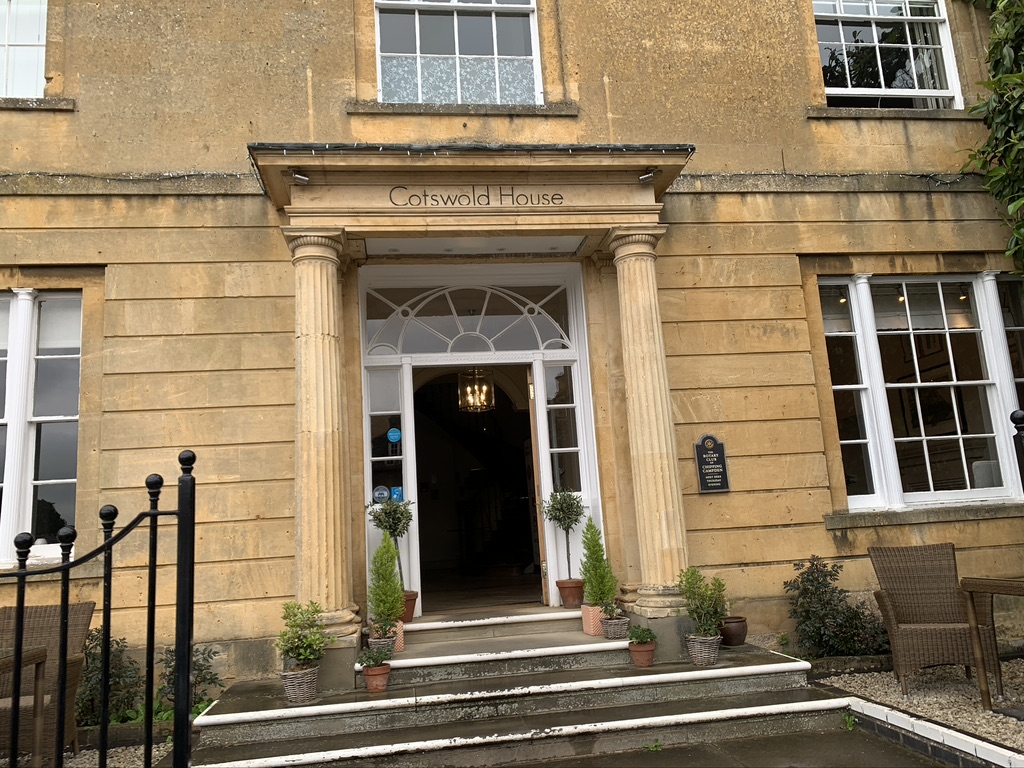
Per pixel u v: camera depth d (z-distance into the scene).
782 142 8.21
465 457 16.73
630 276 6.94
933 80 8.97
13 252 6.82
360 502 7.11
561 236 7.09
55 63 7.22
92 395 6.79
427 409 16.19
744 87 8.25
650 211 6.98
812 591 7.02
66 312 7.10
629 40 8.10
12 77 7.31
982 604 5.84
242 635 6.55
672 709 5.41
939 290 8.45
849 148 8.34
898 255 8.23
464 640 6.72
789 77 8.38
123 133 7.17
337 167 6.43
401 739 5.05
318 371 6.26
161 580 6.53
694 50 8.22
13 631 5.32
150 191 7.07
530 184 6.88
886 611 5.98
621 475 7.39
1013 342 8.54
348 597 6.24
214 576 6.61
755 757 4.84
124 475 6.64
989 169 8.35
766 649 6.54
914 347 8.27
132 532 6.54
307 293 6.38
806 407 7.74
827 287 8.33
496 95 7.94
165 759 5.27
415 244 7.20
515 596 8.68
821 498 7.57
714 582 6.32
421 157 6.47
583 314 7.84
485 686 5.67
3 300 6.98
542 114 7.73
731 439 7.55
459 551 16.22
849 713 5.45
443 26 8.01
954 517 7.67
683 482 7.38
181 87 7.31
